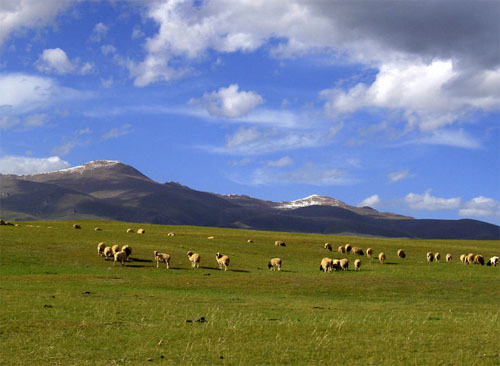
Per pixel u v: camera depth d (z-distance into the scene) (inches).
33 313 1099.9
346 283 1962.4
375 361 845.8
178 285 1834.4
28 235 3068.4
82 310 1175.0
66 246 2736.2
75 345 872.3
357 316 1263.5
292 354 869.2
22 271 2068.2
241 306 1379.2
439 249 3814.0
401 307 1494.8
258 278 2047.2
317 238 4503.0
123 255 2375.7
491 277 2233.0
